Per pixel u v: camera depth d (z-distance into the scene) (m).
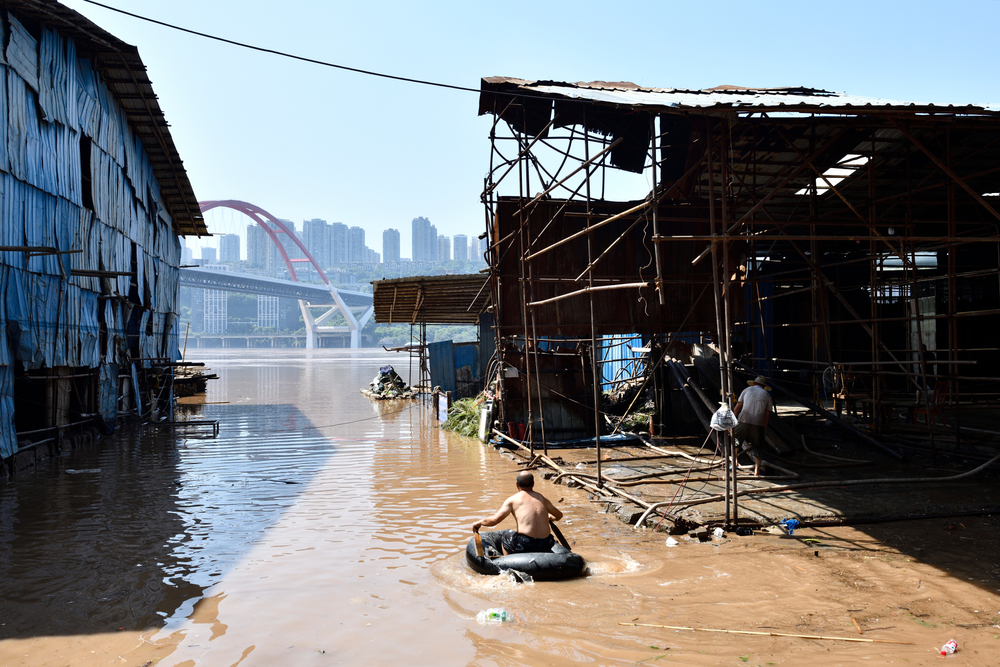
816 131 12.16
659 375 14.73
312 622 5.35
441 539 7.79
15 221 12.53
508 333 14.17
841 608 5.30
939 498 8.33
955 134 11.87
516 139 13.66
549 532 6.73
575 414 14.45
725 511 7.91
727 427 7.28
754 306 19.97
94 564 6.94
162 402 23.97
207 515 9.05
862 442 11.95
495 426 15.68
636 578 6.14
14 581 6.42
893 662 4.38
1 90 12.06
